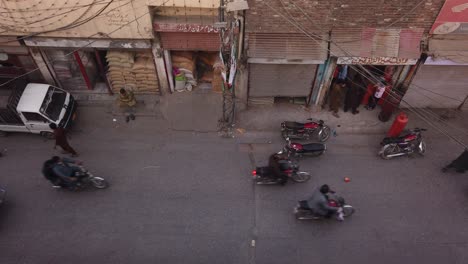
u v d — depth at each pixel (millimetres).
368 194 10078
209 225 9320
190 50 11477
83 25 10125
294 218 9508
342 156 11086
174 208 9648
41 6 9539
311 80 11609
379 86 11211
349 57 10344
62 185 9523
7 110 10359
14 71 12180
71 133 11594
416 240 9156
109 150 11109
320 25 9969
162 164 10719
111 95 12859
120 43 10875
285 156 10039
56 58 11594
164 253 8797
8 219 9383
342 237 9180
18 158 10797
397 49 10250
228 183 10250
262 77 11477
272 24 9938
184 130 11742
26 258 8656
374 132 11883
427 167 10820
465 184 10422
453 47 10336
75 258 8688
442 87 11641
